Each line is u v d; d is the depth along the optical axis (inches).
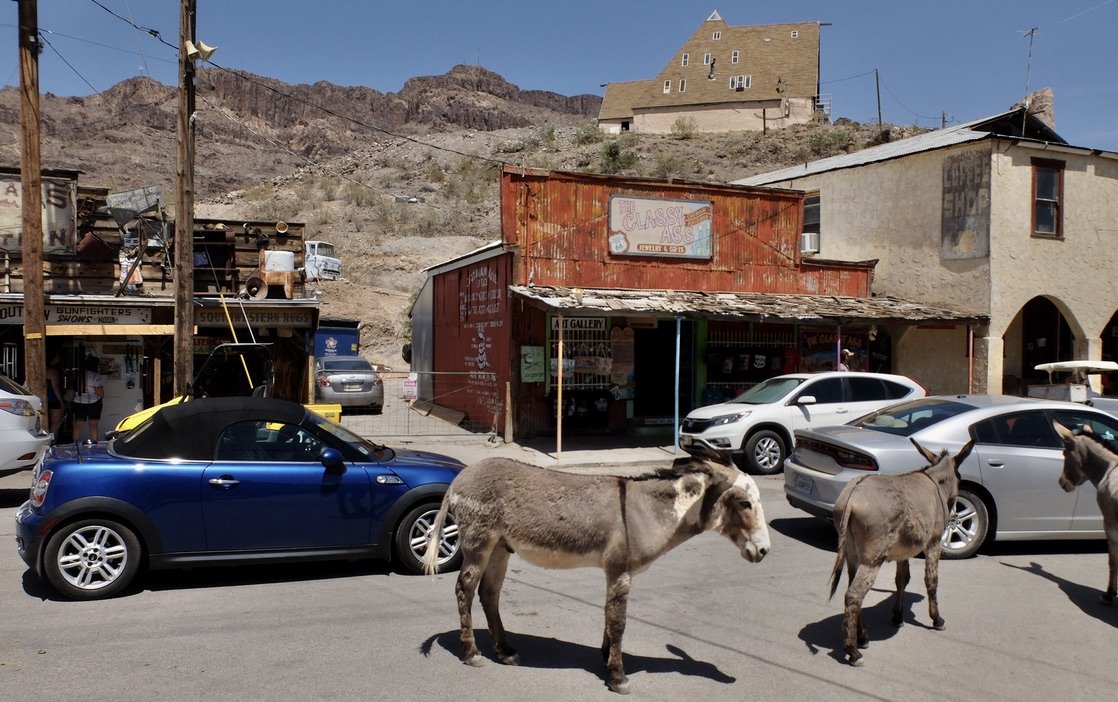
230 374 671.1
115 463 253.4
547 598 263.1
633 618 242.8
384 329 1469.0
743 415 523.5
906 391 555.8
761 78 2886.3
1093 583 288.8
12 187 589.9
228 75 7042.3
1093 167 778.8
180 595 257.1
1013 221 736.3
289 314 673.0
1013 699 187.9
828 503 319.0
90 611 239.6
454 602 253.9
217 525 257.9
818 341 738.8
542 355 651.5
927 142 844.6
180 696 179.2
